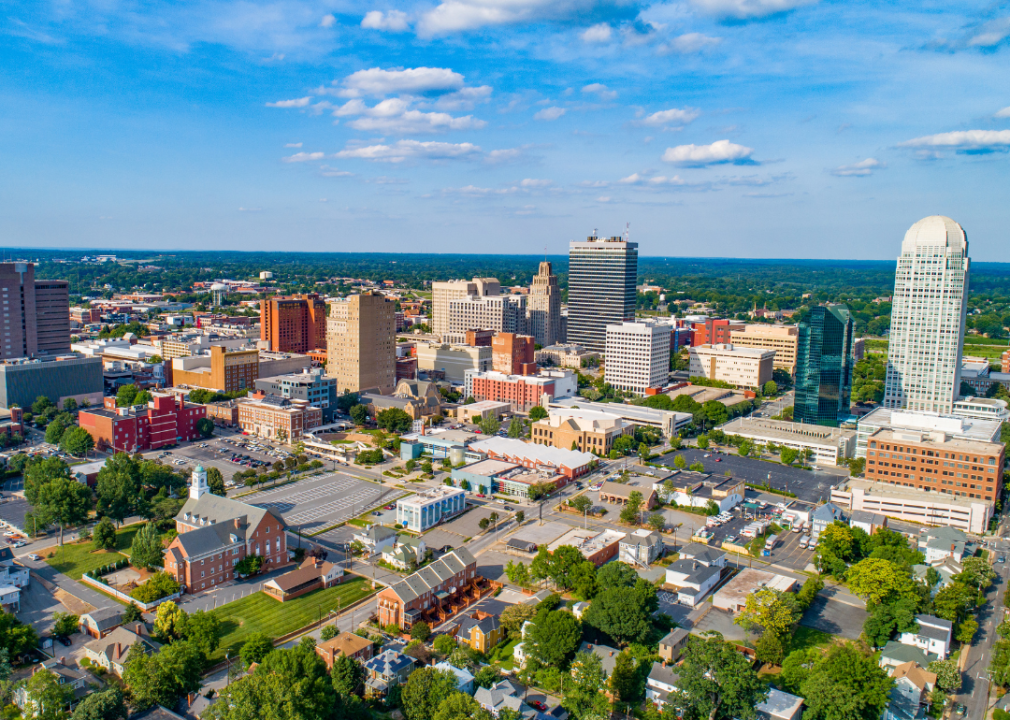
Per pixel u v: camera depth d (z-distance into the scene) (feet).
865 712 546.67
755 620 653.30
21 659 622.95
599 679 561.02
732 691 524.52
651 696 574.97
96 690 569.23
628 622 636.48
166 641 650.43
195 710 552.82
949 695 589.32
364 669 584.81
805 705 556.92
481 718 493.77
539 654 606.55
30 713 520.42
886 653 615.98
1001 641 648.38
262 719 491.31
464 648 626.64
